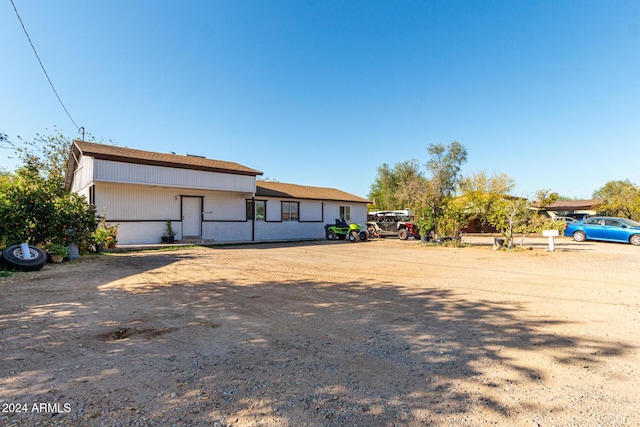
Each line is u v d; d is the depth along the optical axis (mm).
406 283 7020
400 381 2777
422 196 19906
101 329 3992
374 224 23656
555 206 40344
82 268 8688
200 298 5613
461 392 2613
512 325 4258
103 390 2578
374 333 3941
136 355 3244
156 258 11039
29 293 5824
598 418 2266
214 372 2896
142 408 2332
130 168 13844
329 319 4480
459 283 7012
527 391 2635
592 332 3994
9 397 2465
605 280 7293
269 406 2379
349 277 7723
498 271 8617
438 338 3787
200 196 17469
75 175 18250
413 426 2168
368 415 2285
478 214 16203
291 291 6211
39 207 9625
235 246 16344
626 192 26656
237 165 19797
